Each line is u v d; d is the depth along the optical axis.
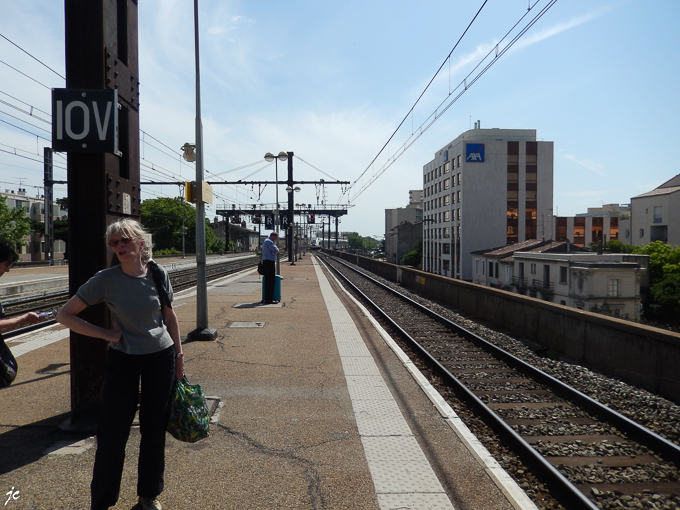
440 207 77.12
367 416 4.50
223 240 111.44
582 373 7.37
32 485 3.02
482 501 2.96
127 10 4.38
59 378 5.46
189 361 6.51
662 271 44.59
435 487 3.13
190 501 2.90
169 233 87.31
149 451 2.67
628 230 83.19
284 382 5.59
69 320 2.48
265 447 3.74
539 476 3.76
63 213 78.12
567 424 5.07
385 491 3.06
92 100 3.80
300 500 2.93
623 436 4.77
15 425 4.01
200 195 7.77
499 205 65.38
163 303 2.71
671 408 5.64
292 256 38.09
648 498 3.50
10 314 12.59
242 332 8.66
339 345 7.68
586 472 3.91
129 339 2.57
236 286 18.05
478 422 5.02
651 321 37.88
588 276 34.44
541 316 9.99
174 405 2.78
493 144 65.00
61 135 3.79
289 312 11.24
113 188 4.01
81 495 2.91
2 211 53.75
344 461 3.51
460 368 7.64
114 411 2.56
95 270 3.89
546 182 65.69
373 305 14.42
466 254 65.50
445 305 17.50
